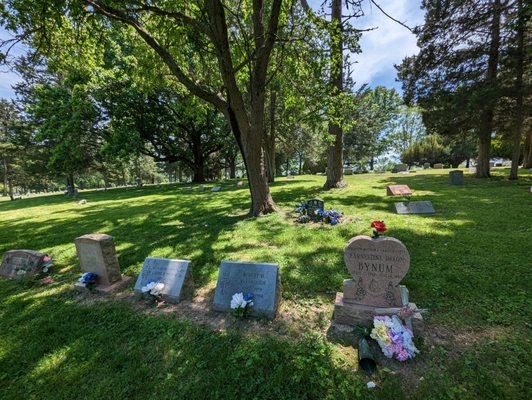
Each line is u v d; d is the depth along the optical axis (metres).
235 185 23.97
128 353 3.17
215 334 3.46
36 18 7.75
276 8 8.08
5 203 25.27
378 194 13.08
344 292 3.63
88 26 9.31
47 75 28.61
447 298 3.91
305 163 50.81
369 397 2.43
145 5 7.79
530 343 2.93
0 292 5.13
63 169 29.92
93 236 5.11
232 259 5.86
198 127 32.53
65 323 3.90
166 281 4.47
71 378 2.85
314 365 2.83
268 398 2.49
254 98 9.12
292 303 4.10
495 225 6.98
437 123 18.19
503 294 3.87
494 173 21.70
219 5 7.66
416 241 6.16
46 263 5.79
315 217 8.55
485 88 14.55
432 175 23.30
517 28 13.02
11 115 38.97
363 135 39.97
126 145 24.94
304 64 10.77
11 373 2.99
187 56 11.80
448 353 2.89
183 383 2.71
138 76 11.99
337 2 12.04
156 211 12.34
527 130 22.27
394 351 2.81
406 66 18.33
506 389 2.40
